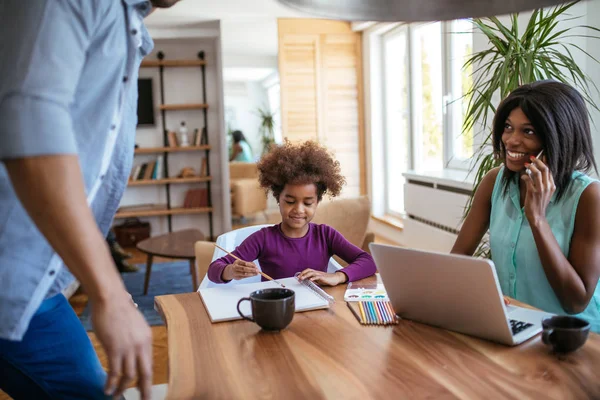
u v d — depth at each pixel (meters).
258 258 1.85
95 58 0.91
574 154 1.49
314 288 1.44
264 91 10.34
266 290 1.23
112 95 0.95
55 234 0.76
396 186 6.19
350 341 1.11
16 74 0.76
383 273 1.23
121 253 4.91
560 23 2.88
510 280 1.58
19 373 1.06
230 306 1.31
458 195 3.65
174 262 5.32
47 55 0.77
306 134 6.21
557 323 1.05
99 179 0.98
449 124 4.62
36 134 0.74
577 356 1.00
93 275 0.76
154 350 2.91
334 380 0.93
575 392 0.86
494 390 0.88
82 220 0.76
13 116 0.74
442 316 1.15
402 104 5.91
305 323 1.22
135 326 0.79
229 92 10.27
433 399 0.85
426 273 1.12
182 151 6.68
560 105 1.46
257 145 10.45
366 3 1.05
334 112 6.24
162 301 1.40
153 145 6.61
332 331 1.17
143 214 6.32
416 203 4.32
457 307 1.10
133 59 1.00
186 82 6.61
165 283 4.51
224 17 5.81
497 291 1.02
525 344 1.06
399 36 5.79
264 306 1.13
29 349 1.05
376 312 1.26
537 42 2.38
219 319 1.23
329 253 1.87
